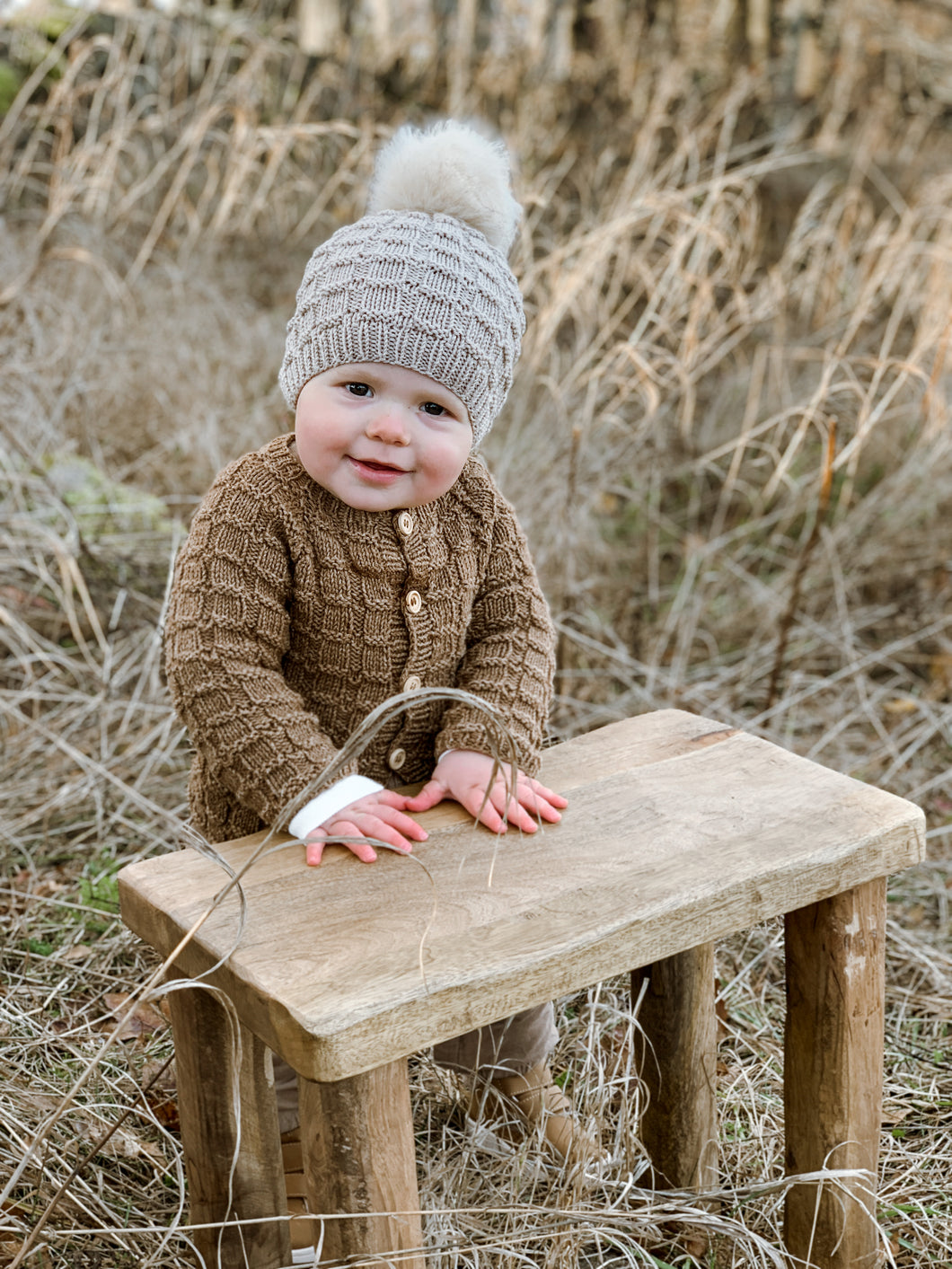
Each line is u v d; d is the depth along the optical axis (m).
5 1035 1.79
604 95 5.39
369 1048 1.06
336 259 1.36
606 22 5.63
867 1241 1.46
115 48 4.03
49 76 4.75
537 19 5.50
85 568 2.79
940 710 2.97
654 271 3.37
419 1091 1.74
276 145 3.67
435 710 1.50
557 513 2.90
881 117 5.76
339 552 1.40
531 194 2.86
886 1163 1.72
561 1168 1.50
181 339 3.63
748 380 3.94
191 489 3.21
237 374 3.59
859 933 1.37
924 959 2.10
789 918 1.40
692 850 1.30
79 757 2.27
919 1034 2.01
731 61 5.73
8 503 2.76
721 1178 1.65
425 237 1.36
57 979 1.94
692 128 4.95
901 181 5.23
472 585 1.50
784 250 4.48
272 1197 1.34
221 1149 1.30
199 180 4.47
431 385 1.34
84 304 3.61
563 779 1.45
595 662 2.95
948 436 3.43
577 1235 1.38
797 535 3.64
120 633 2.75
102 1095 1.70
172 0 5.04
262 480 1.40
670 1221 1.52
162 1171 1.60
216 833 1.50
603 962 1.17
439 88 5.51
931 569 3.54
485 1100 1.55
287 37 5.52
